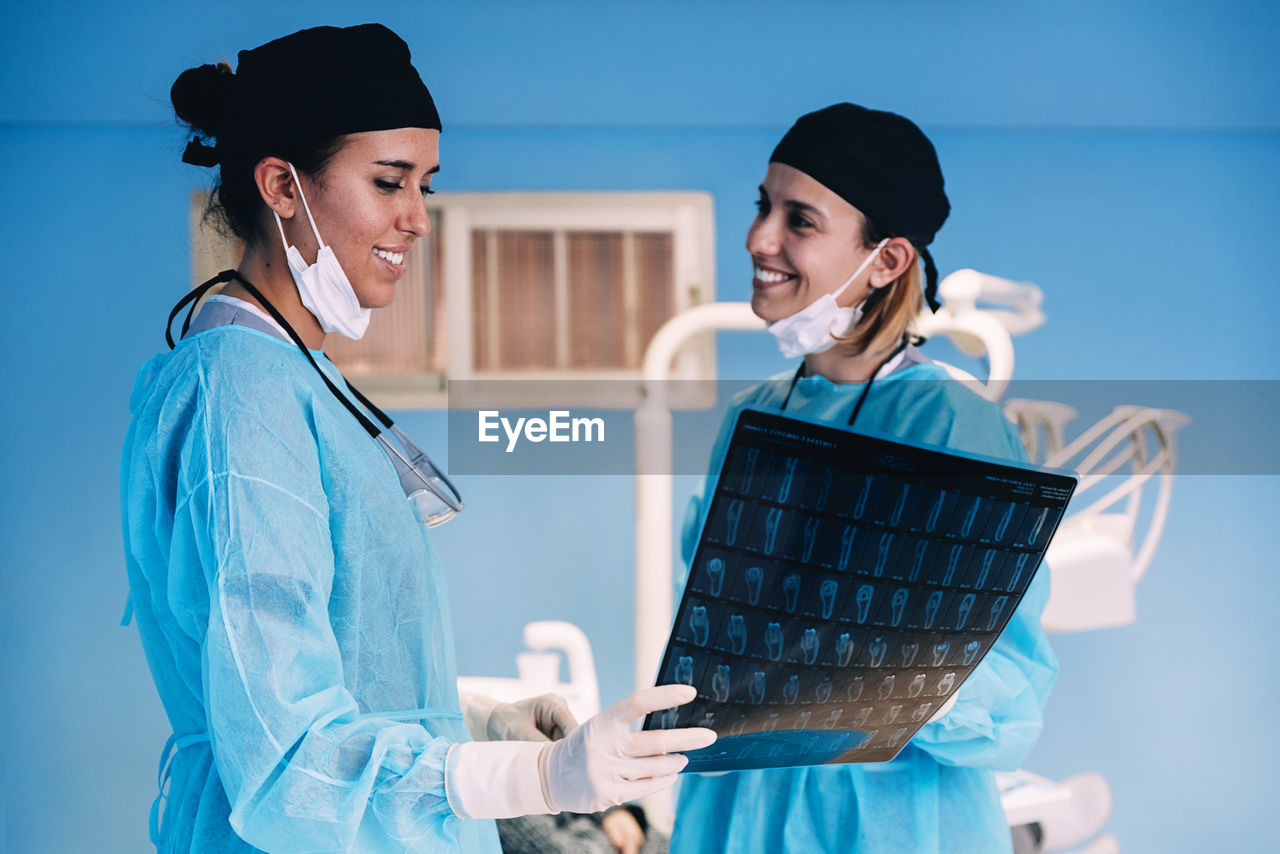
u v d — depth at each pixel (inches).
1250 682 97.1
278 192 35.3
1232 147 93.7
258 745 29.5
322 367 37.1
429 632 36.9
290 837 29.9
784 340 51.9
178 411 32.3
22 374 88.4
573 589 96.7
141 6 84.0
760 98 88.2
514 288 93.0
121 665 90.3
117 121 85.7
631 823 69.6
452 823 31.6
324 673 31.0
